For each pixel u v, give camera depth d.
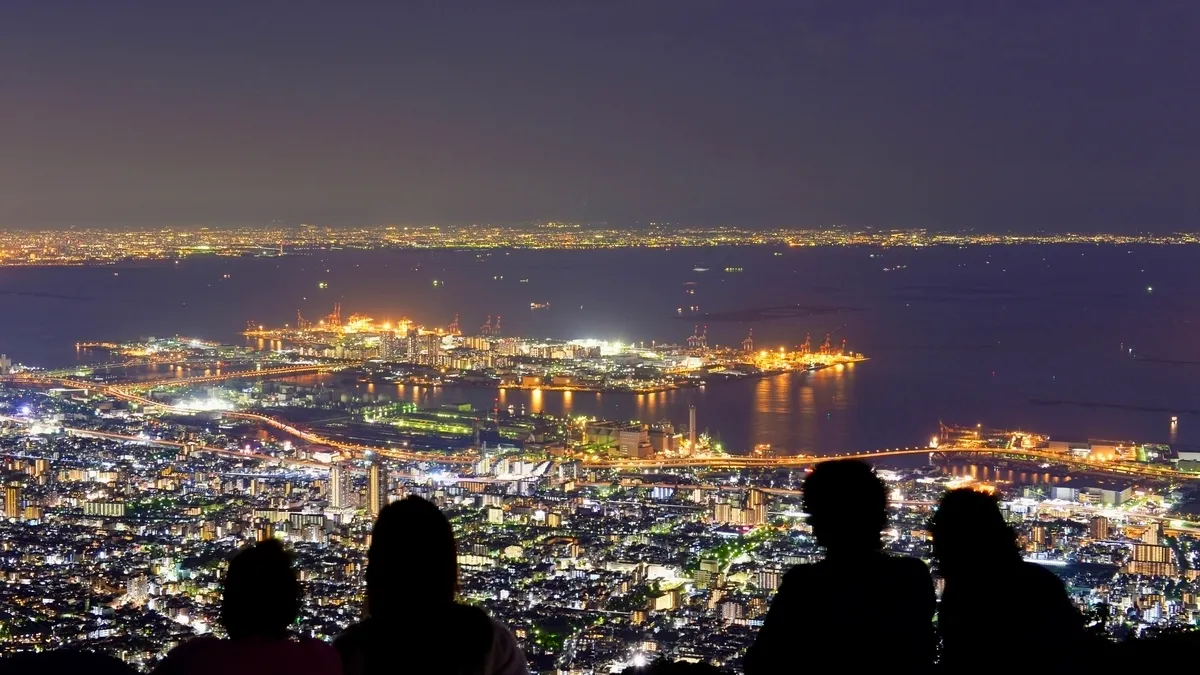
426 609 5.38
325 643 5.47
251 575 5.39
